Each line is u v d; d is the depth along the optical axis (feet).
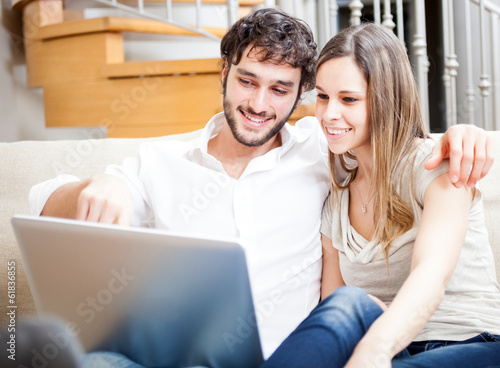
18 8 10.13
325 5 9.53
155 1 10.58
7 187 5.30
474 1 11.10
